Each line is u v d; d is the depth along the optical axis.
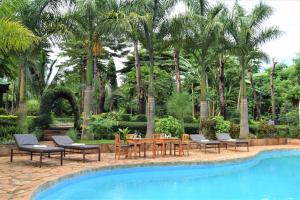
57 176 8.23
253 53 22.19
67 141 12.05
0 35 10.27
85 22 15.91
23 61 15.49
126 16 15.36
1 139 14.63
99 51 18.39
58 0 15.51
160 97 32.59
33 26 15.10
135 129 20.16
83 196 7.93
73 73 35.53
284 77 40.78
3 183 7.30
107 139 17.25
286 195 8.48
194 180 10.41
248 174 11.75
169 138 13.59
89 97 16.44
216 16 19.69
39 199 6.95
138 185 9.45
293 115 31.12
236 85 38.03
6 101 35.72
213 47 20.27
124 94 34.28
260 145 21.59
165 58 35.19
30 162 10.84
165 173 11.47
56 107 36.31
